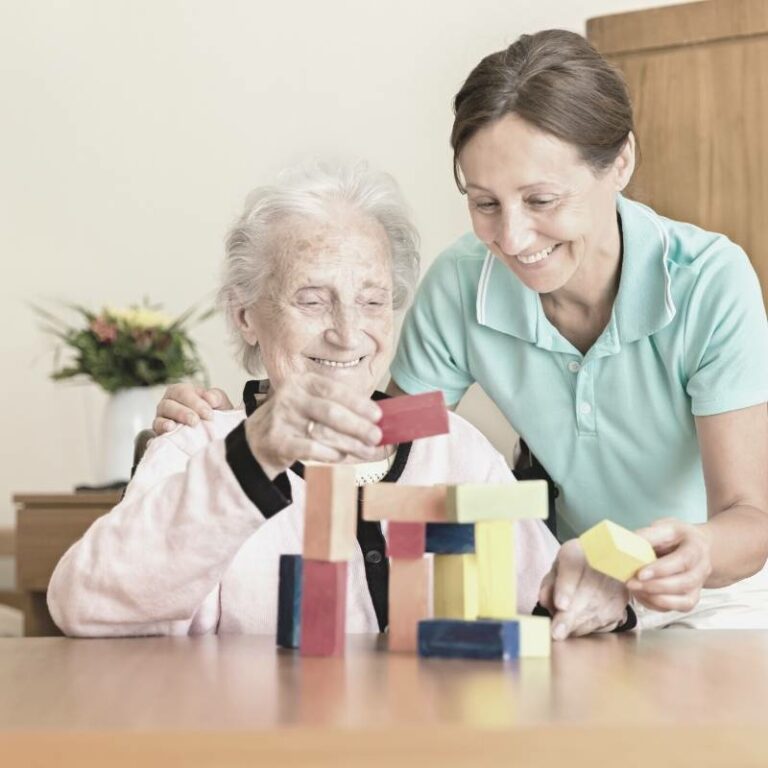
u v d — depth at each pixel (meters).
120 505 1.68
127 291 4.80
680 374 2.05
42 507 3.65
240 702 0.91
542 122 1.73
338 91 4.50
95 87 4.82
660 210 2.80
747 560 1.73
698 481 2.15
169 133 4.75
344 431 1.30
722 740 0.76
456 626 1.23
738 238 2.75
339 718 0.80
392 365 2.38
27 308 4.90
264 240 1.81
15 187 4.89
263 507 1.40
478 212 1.85
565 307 2.13
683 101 2.77
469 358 2.27
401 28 4.40
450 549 1.30
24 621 3.64
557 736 0.75
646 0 4.08
